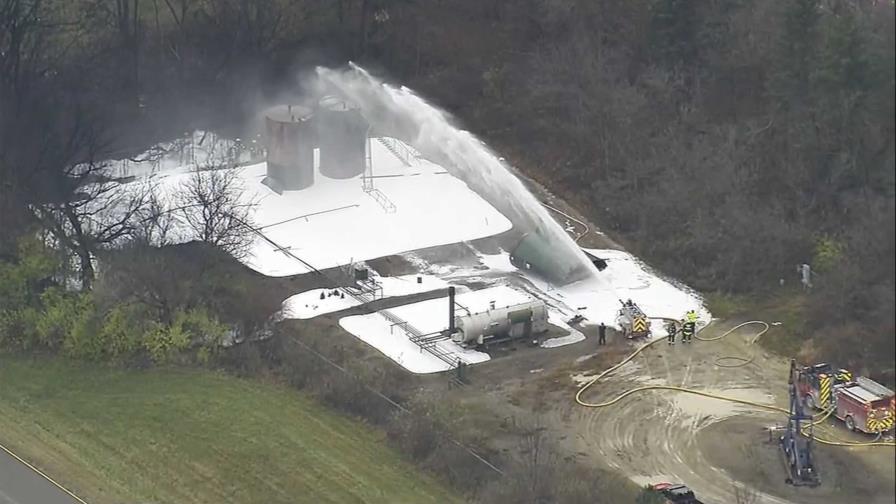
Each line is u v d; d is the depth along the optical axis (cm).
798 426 6284
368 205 9431
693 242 8644
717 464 6431
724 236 8581
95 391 7156
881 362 4288
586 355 7481
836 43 6375
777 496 6128
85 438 6700
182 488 6241
